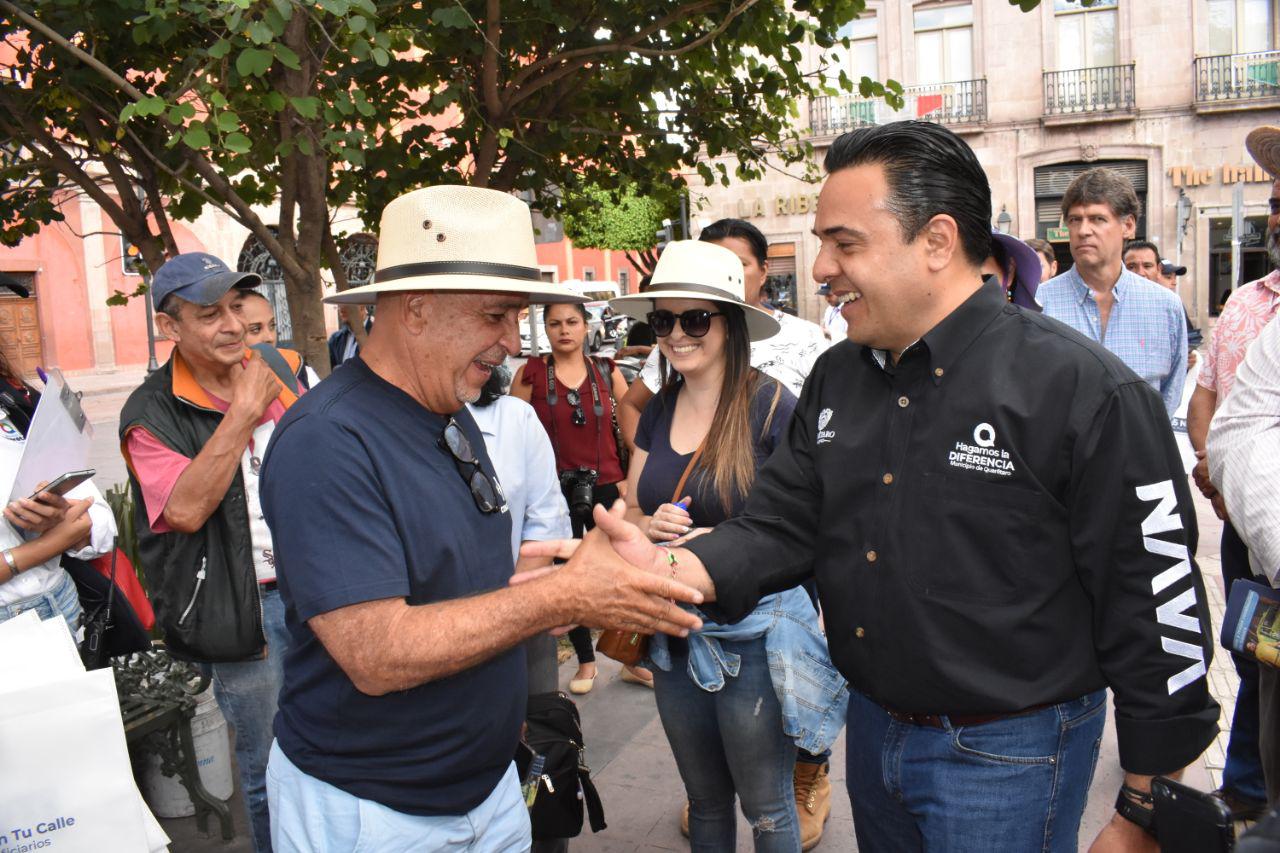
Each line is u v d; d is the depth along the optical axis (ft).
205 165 12.67
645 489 8.89
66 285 77.92
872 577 5.65
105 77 12.17
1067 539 5.24
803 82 16.17
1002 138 71.10
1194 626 4.99
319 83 13.30
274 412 9.29
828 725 7.61
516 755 7.35
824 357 6.39
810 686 7.57
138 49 13.35
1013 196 71.51
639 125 17.52
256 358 8.67
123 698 10.41
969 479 5.31
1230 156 67.97
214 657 8.49
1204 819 4.27
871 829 6.21
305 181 13.39
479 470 5.89
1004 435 5.22
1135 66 68.33
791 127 19.47
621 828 10.64
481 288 5.33
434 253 5.42
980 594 5.30
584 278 141.49
